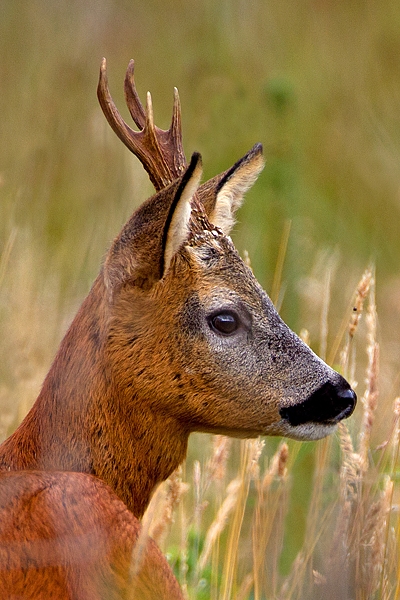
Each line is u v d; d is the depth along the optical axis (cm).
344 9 2339
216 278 898
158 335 874
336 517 1024
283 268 1570
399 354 1453
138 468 876
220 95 1930
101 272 888
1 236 1450
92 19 2212
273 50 2227
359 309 1034
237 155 1883
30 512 743
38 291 1348
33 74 1964
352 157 2019
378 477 984
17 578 723
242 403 895
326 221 1905
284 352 903
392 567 1001
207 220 922
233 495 1019
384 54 2266
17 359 1209
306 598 970
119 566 746
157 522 970
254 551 992
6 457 859
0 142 1756
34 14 2138
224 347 890
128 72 996
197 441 1274
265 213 1661
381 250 1869
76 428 859
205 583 1051
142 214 863
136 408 873
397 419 996
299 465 1237
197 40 2217
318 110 2105
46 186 1709
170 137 966
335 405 909
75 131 1809
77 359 866
